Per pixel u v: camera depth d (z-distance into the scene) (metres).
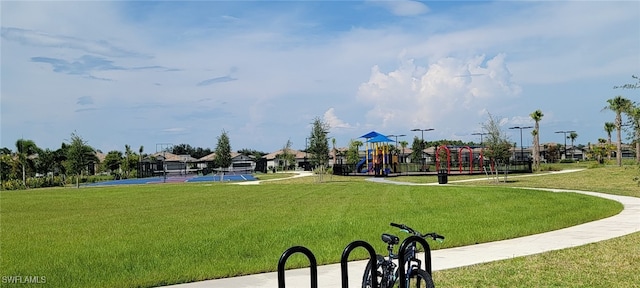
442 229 16.34
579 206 22.67
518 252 12.53
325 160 59.25
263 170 120.44
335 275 10.49
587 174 47.72
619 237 14.26
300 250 6.80
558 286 9.12
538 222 17.67
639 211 20.56
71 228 19.56
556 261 11.22
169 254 13.20
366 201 28.75
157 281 10.27
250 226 18.62
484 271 10.40
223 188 46.75
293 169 127.31
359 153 114.31
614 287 9.01
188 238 16.02
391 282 7.51
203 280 10.40
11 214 25.97
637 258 11.30
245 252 13.25
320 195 34.78
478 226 17.00
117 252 13.71
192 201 32.22
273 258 12.23
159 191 44.34
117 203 32.31
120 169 106.75
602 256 11.63
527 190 33.59
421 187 40.44
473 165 78.25
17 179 75.69
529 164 64.00
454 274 10.20
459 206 24.30
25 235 17.80
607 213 19.88
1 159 77.00
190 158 140.88
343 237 15.28
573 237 14.63
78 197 39.31
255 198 33.47
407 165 72.62
